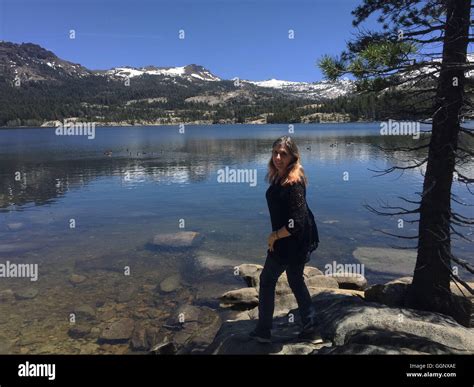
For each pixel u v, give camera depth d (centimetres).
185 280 1091
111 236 1545
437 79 623
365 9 725
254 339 546
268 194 504
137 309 907
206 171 3488
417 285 689
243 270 1103
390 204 2030
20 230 1641
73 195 2442
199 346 700
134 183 2883
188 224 1722
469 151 630
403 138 7250
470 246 1291
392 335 518
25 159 4822
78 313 879
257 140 8438
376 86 600
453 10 595
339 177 2969
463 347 534
